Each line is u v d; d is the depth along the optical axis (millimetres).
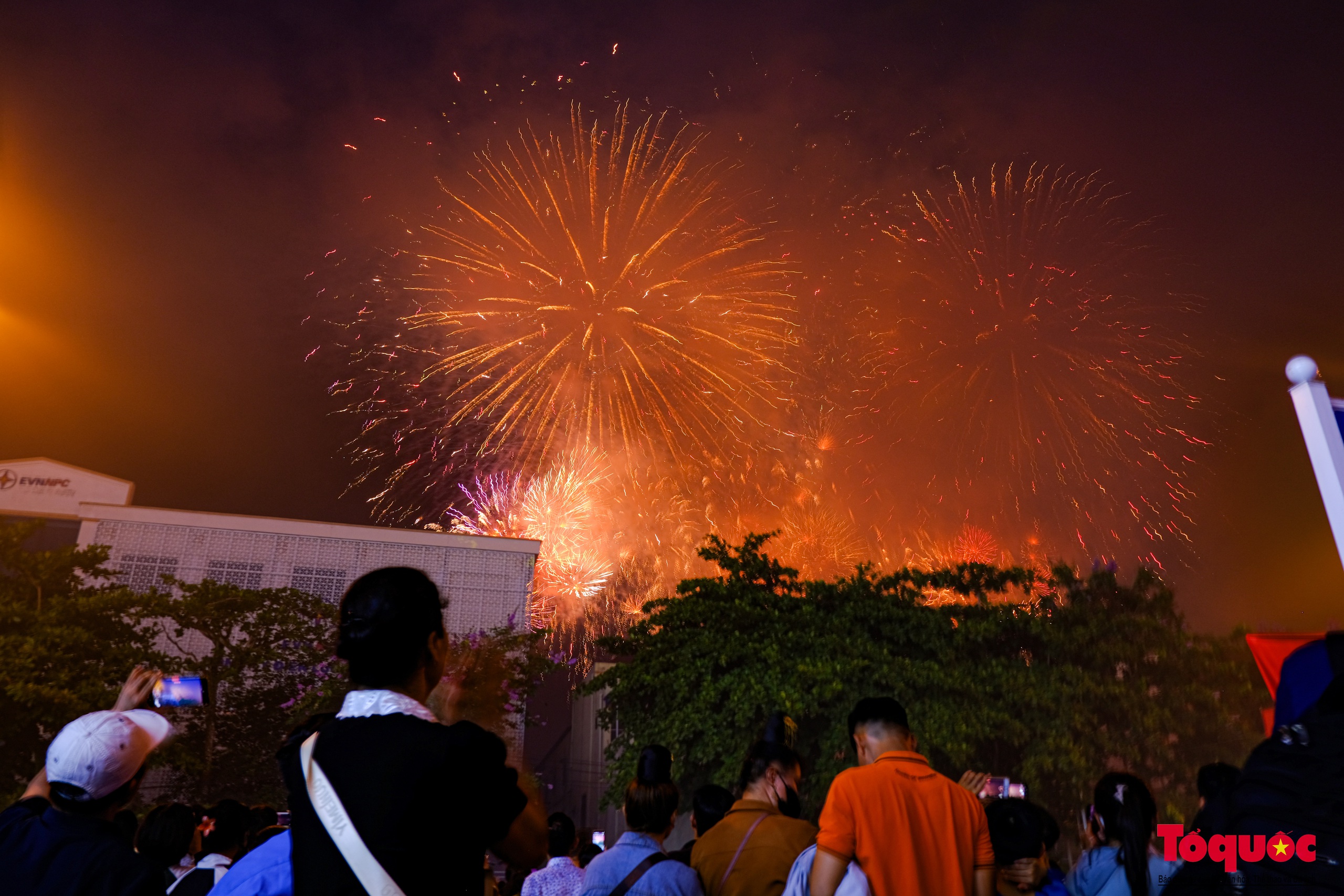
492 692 2758
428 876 2045
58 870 2729
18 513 26719
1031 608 15102
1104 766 13562
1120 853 4199
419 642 2395
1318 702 1208
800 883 3627
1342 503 2168
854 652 14031
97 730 2838
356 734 2201
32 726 16984
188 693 3176
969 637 14344
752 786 4480
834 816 3410
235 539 26891
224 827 5336
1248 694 13625
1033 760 13203
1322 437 2230
